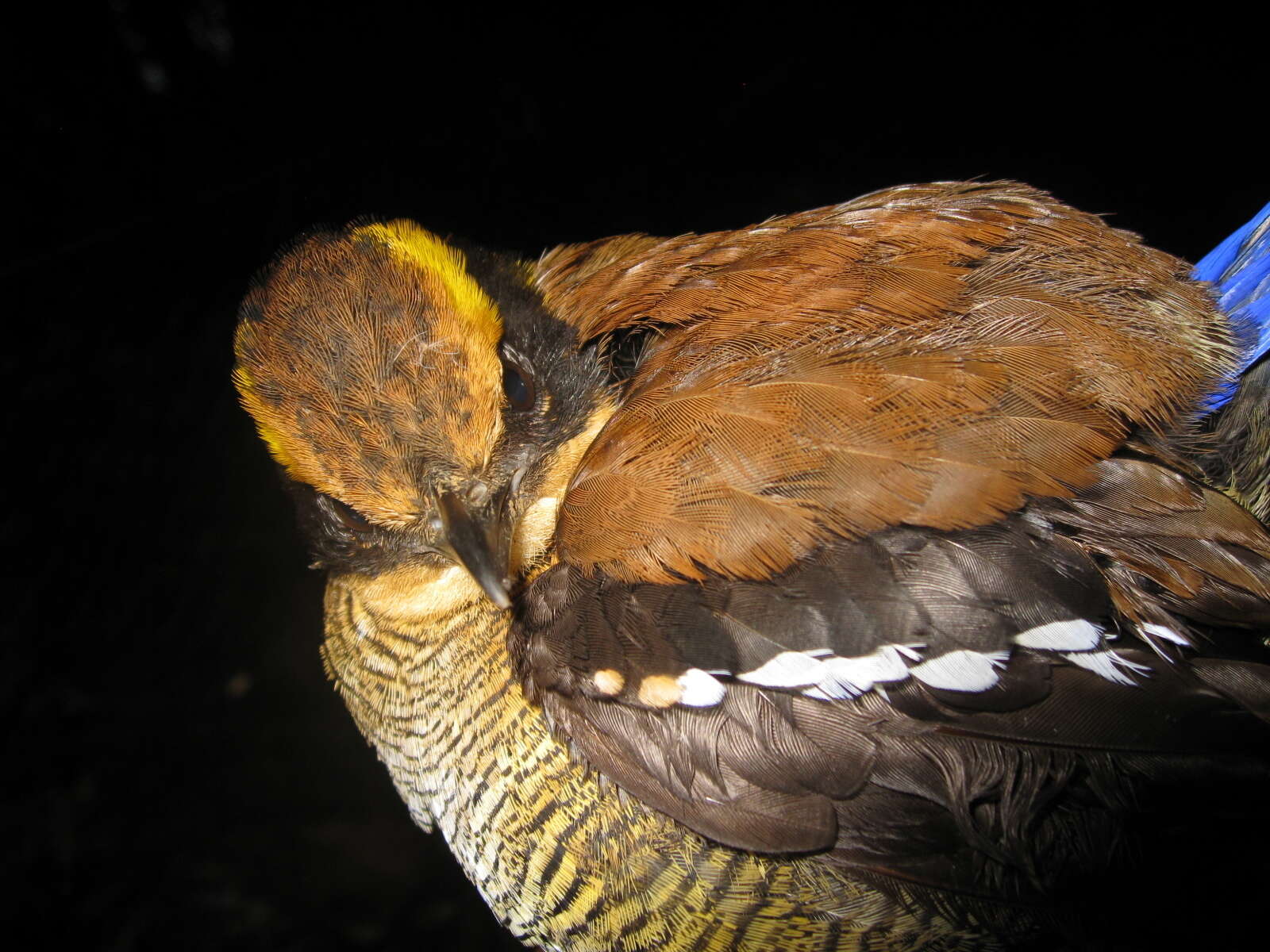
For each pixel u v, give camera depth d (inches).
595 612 5.1
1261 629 4.8
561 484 5.7
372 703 6.2
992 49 13.4
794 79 13.8
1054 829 4.9
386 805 11.8
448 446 5.3
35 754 12.1
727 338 5.2
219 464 13.4
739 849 5.0
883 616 4.8
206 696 12.6
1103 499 4.8
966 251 5.3
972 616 4.8
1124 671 4.8
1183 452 5.1
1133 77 13.0
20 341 13.3
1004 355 4.9
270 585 13.2
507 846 5.6
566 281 6.0
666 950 5.4
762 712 4.9
